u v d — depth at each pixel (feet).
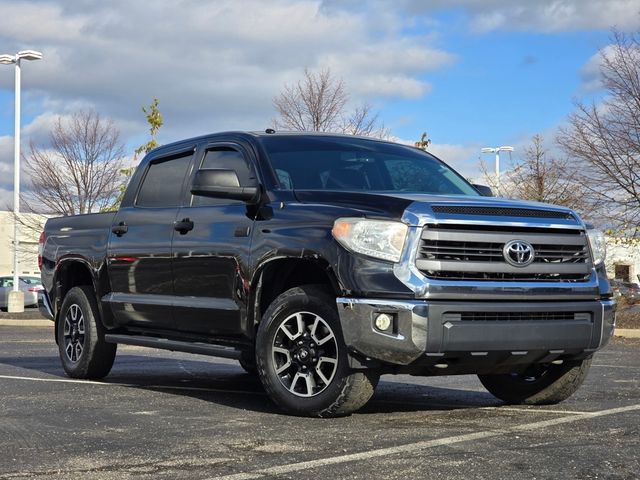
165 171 24.97
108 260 25.54
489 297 18.04
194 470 13.61
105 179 102.78
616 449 14.99
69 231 27.81
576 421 18.17
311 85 81.66
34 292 115.24
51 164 102.89
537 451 14.82
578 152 64.90
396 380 27.58
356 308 17.78
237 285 20.75
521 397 21.61
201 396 23.02
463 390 24.93
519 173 80.07
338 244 18.28
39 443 15.97
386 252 17.78
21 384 25.57
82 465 14.06
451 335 17.61
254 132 23.18
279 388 19.24
